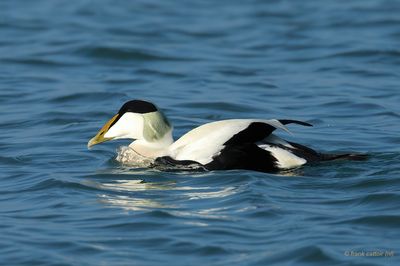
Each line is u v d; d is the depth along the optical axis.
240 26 26.78
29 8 29.12
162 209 11.04
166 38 25.28
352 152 14.12
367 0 30.05
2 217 10.98
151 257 9.59
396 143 14.74
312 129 15.91
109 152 14.34
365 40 24.42
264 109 17.66
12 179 12.84
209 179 12.35
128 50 23.05
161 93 19.12
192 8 29.61
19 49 23.73
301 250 9.59
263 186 11.84
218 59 22.84
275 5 29.80
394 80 20.16
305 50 23.64
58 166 13.53
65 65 22.16
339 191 11.72
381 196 11.23
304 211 10.85
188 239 10.01
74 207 11.31
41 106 18.02
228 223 10.47
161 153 13.38
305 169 12.62
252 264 9.36
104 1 30.34
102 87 19.70
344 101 18.03
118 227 10.47
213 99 18.41
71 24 26.88
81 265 9.38
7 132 15.94
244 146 12.79
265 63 22.38
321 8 29.02
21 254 9.69
